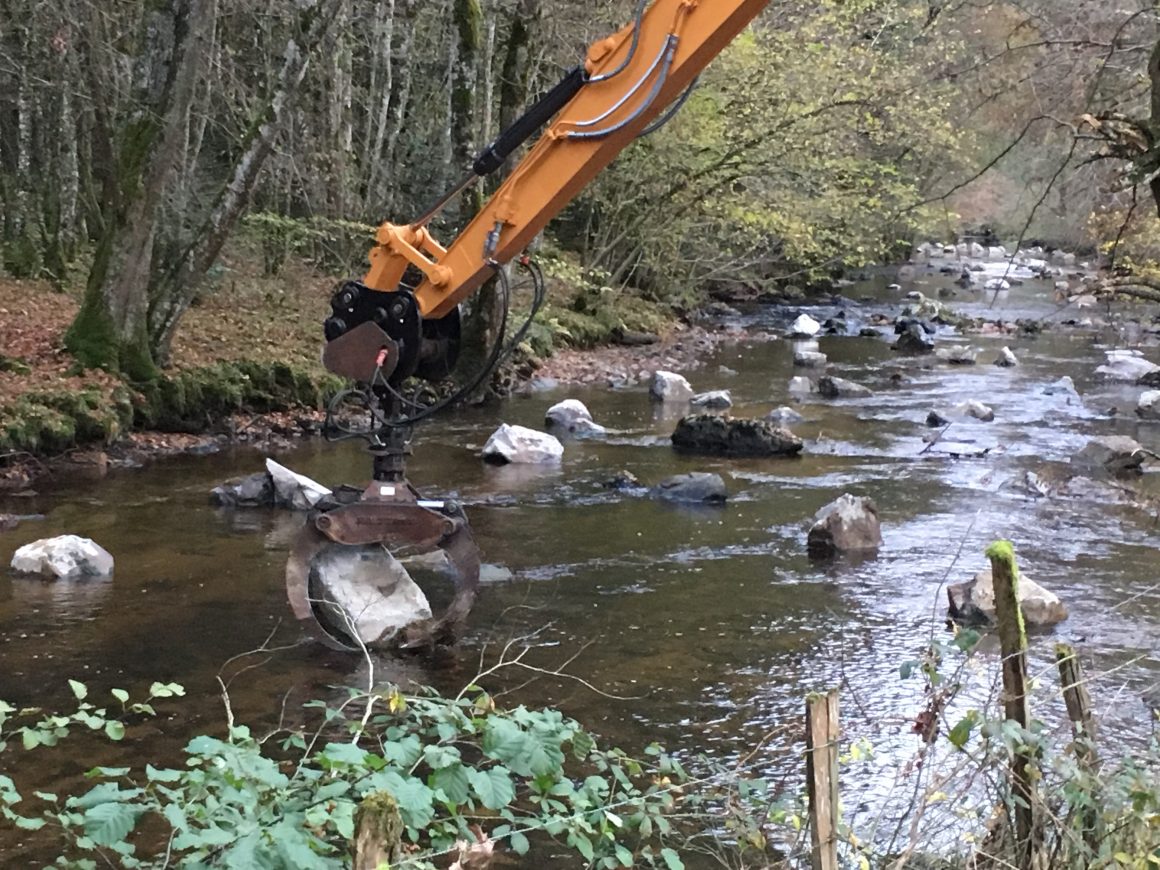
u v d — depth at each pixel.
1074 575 8.84
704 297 28.31
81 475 11.64
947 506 10.99
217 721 6.02
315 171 20.11
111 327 13.30
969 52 12.11
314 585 7.31
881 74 21.06
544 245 21.48
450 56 19.80
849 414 15.87
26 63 17.50
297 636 7.36
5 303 15.23
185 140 16.03
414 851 3.63
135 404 13.08
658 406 16.62
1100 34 10.01
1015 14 10.52
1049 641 7.26
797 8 21.50
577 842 3.53
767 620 7.82
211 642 7.21
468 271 7.58
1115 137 8.10
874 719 5.89
